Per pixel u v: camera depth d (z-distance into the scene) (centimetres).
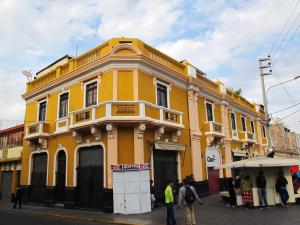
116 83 1570
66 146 1797
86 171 1645
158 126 1600
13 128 2441
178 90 1917
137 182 1421
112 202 1432
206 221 1112
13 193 2297
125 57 1580
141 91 1591
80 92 1773
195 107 2034
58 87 1962
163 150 1709
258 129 3238
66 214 1424
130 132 1533
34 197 2014
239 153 2572
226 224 1042
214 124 2142
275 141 4231
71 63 1895
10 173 2442
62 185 1812
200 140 2028
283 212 1237
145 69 1655
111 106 1475
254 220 1089
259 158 1528
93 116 1536
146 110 1518
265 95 2167
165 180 1669
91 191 1585
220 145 2273
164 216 1276
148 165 1471
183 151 1838
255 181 1470
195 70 2127
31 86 2264
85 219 1259
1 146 2623
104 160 1518
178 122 1755
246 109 2952
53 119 1947
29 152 2127
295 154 4638
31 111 2186
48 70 2327
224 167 1527
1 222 1204
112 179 1449
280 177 1434
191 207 1043
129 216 1310
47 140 1962
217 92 2358
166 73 1802
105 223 1164
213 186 2094
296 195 1496
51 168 1891
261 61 2219
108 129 1472
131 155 1502
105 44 1680
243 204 1458
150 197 1441
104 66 1642
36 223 1167
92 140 1622
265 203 1397
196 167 1906
